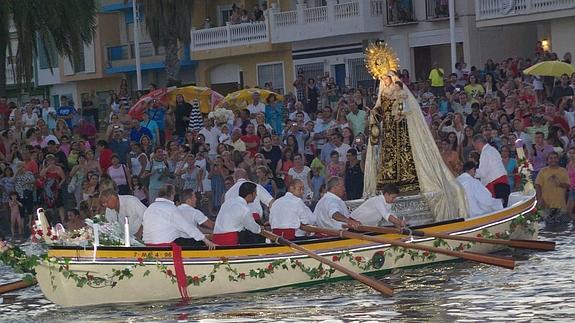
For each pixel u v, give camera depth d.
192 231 58.22
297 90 128.62
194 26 169.12
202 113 110.56
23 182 97.56
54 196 96.81
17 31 122.62
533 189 70.81
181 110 103.50
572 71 94.31
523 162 71.19
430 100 97.75
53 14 122.56
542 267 61.12
